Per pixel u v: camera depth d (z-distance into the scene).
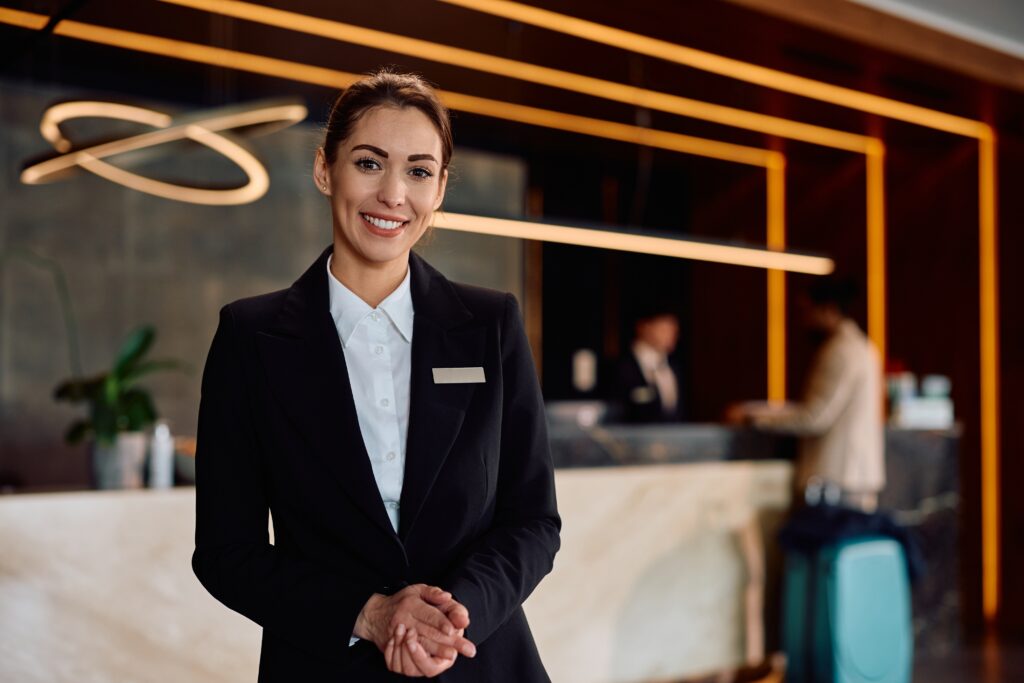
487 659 1.29
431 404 1.29
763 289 7.04
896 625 4.26
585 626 4.00
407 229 1.29
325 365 1.29
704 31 4.61
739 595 4.45
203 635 3.14
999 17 5.07
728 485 4.44
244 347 1.31
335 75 5.60
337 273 1.35
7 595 2.89
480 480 1.31
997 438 5.78
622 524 4.11
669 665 4.23
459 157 6.86
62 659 2.95
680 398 6.31
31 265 5.67
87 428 3.21
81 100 3.70
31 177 4.07
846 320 4.68
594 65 5.32
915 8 4.72
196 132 3.75
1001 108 5.52
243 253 6.24
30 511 2.92
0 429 5.56
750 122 6.24
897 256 6.29
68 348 5.75
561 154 7.28
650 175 7.61
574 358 7.27
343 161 1.28
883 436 4.96
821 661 4.16
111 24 4.85
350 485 1.25
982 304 5.86
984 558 5.82
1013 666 4.87
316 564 1.27
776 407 4.89
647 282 7.57
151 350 5.96
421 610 1.15
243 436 1.31
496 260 7.05
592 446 4.12
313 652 1.21
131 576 3.04
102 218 5.86
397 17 4.69
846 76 5.13
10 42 3.29
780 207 7.00
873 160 6.46
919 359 6.16
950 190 6.03
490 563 1.26
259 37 5.02
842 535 4.14
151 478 3.22
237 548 1.28
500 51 5.14
